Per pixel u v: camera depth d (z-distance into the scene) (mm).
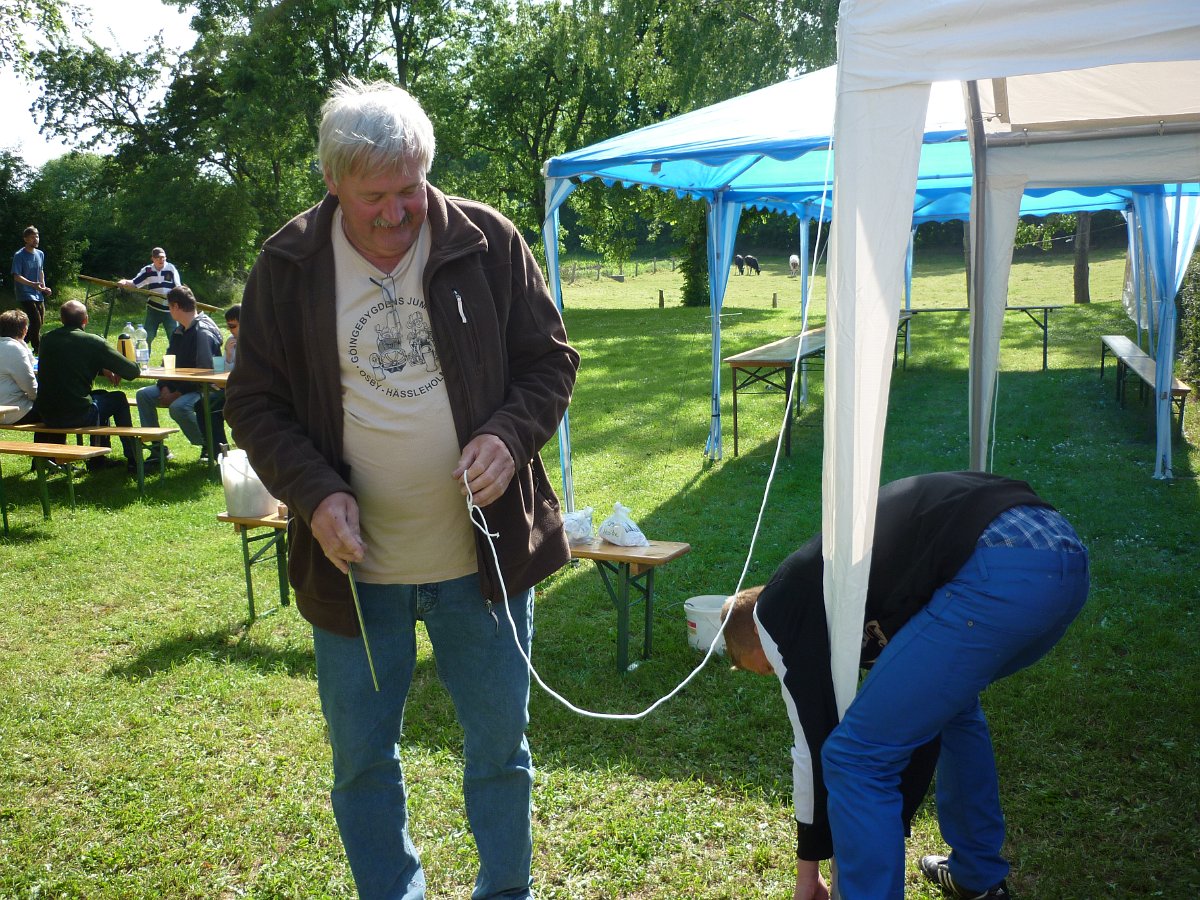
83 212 33031
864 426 2010
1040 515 1986
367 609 2115
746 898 2617
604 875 2750
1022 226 22844
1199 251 10602
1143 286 11039
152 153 30969
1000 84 3877
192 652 4520
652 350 16734
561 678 4141
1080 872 2664
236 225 30922
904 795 2172
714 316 8492
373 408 1979
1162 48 1815
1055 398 10695
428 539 2070
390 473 2004
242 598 5277
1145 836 2805
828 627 2104
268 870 2803
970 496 2031
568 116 27750
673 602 5094
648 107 24875
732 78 18000
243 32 26094
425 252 1978
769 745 3461
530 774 2344
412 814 3080
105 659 4469
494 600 2094
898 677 1938
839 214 1998
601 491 7641
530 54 26812
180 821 3070
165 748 3566
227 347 8422
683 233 25719
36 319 14406
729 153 5090
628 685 4051
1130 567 5301
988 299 4449
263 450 1990
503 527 2096
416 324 1976
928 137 4762
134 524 6781
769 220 47594
